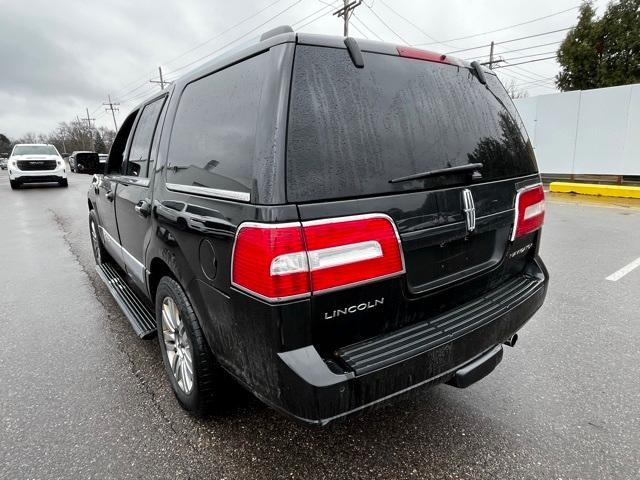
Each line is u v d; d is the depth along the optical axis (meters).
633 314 3.74
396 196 1.70
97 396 2.65
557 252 5.85
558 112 12.24
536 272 2.52
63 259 6.11
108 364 3.05
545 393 2.60
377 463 2.06
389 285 1.71
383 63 1.83
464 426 2.31
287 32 1.66
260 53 1.74
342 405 1.56
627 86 10.85
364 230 1.60
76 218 9.80
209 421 2.39
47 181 17.34
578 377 2.77
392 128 1.77
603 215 8.69
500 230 2.21
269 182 1.50
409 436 2.24
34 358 3.15
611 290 4.34
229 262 1.69
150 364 3.04
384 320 1.76
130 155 3.31
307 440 2.23
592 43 18.69
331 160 1.57
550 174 12.75
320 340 1.61
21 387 2.76
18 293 4.64
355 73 1.73
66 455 2.14
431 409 2.46
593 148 11.73
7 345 3.37
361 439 2.23
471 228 1.95
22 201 13.26
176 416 2.44
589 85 19.33
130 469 2.04
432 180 1.83
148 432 2.30
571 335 3.36
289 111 1.54
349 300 1.61
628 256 5.59
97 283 4.96
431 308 1.93
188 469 2.04
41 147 18.12
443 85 2.05
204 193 1.92
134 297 3.60
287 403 1.58
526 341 3.27
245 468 2.04
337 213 1.55
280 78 1.56
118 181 3.42
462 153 1.99
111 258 4.75
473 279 2.08
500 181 2.17
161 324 2.62
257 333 1.59
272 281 1.47
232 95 1.87
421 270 1.84
